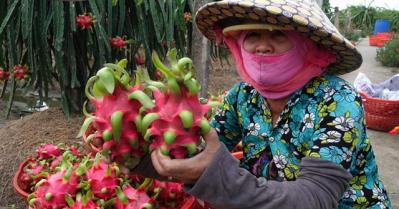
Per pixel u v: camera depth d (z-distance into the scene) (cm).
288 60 83
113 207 107
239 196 68
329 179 74
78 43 257
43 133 237
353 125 79
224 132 106
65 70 250
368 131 335
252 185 69
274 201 69
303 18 76
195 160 66
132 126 71
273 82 85
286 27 78
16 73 243
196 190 68
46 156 145
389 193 234
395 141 314
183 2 291
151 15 268
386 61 750
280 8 76
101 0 245
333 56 86
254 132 96
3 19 246
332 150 77
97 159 107
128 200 103
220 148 68
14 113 359
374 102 325
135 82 75
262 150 96
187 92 66
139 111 70
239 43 89
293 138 88
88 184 105
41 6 235
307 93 86
